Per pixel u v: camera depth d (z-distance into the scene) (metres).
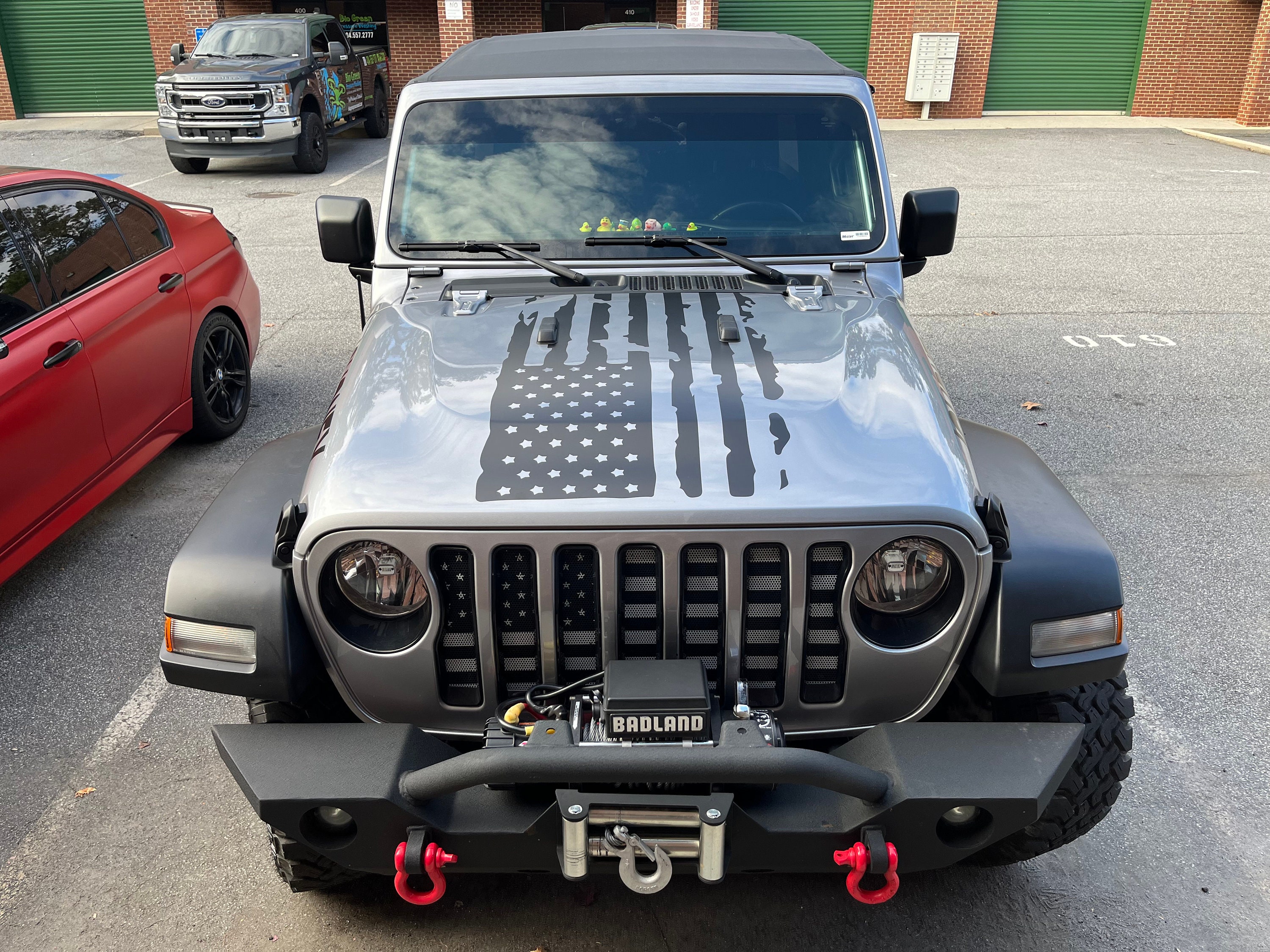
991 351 7.72
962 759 2.12
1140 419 6.42
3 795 3.38
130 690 3.93
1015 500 2.56
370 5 22.27
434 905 2.93
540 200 3.39
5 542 4.07
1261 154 17.83
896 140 18.94
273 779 2.11
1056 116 22.67
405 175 3.43
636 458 2.29
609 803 2.00
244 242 11.27
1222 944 2.78
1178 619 4.31
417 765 2.17
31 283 4.34
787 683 2.30
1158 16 21.92
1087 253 10.71
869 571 2.24
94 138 19.27
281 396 6.88
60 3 21.59
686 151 3.42
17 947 2.80
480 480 2.25
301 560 2.27
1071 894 2.95
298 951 2.78
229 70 14.85
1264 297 9.16
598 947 2.79
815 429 2.38
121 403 4.85
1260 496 5.40
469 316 3.02
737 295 3.15
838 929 2.84
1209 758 3.51
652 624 2.29
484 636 2.26
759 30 22.06
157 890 2.99
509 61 3.76
